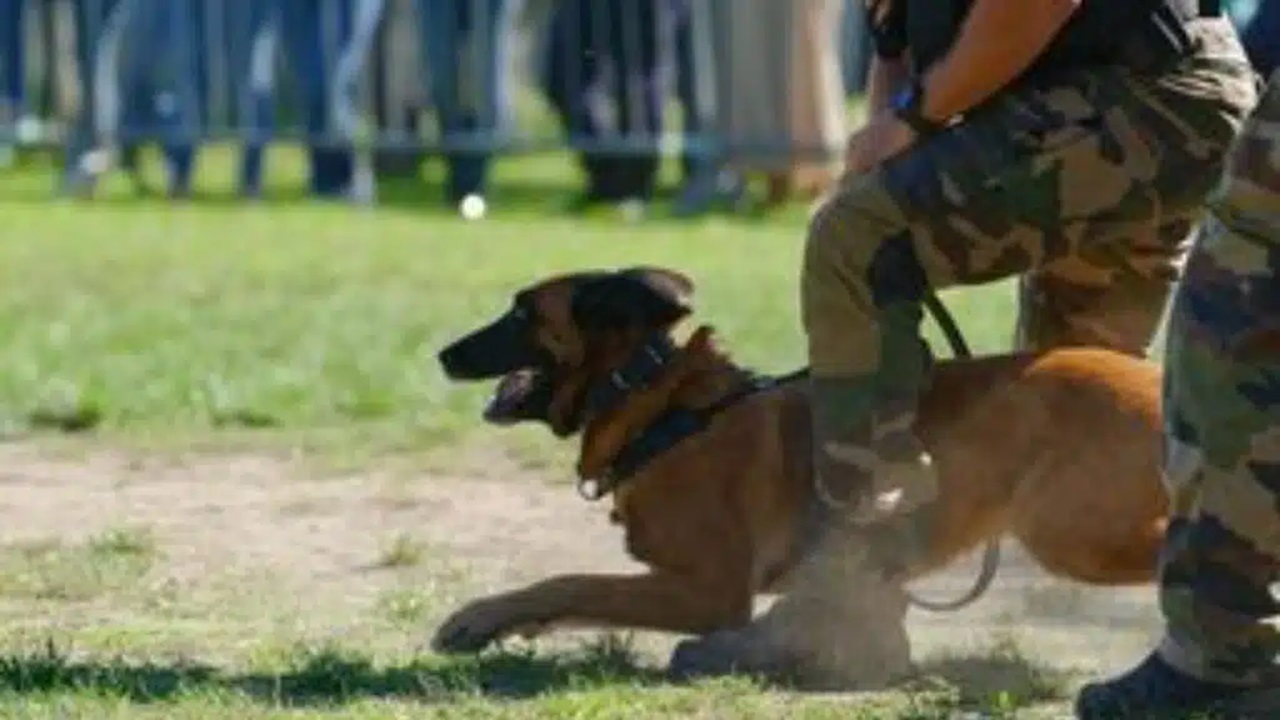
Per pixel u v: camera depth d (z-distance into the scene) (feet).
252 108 105.50
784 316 71.46
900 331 33.96
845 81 110.11
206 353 66.95
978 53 33.06
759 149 100.99
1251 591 30.73
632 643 36.58
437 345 67.97
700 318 70.38
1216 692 31.19
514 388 35.70
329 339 69.41
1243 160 29.89
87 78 107.34
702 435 34.76
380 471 52.08
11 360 65.62
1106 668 35.45
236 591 41.32
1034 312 36.83
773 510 34.76
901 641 34.60
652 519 34.81
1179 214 34.27
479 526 46.85
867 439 34.01
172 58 105.70
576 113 101.76
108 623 38.81
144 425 57.62
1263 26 59.52
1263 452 30.22
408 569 43.19
